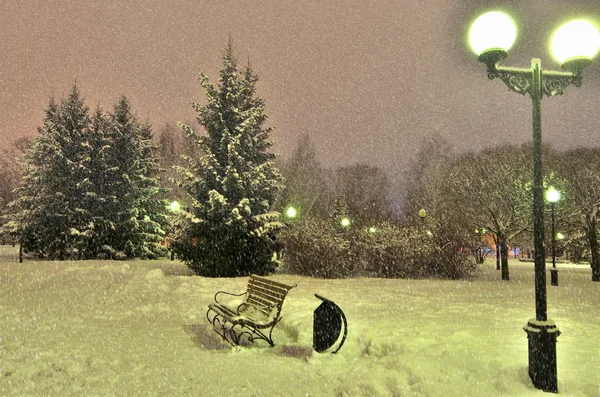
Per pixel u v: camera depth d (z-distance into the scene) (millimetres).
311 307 8945
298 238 18672
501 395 4289
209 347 6711
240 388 4887
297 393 4719
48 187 28703
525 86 4848
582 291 13594
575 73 4938
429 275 18906
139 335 7430
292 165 52719
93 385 5059
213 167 19656
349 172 62312
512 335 6246
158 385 5023
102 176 30016
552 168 26344
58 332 7441
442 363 4926
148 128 37094
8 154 51406
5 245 53438
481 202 21781
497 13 4695
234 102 20750
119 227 29688
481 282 16375
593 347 5773
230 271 18484
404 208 54594
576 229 27516
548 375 4402
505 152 32906
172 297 10844
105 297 10516
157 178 32344
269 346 6723
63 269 14945
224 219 18312
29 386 5035
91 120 31312
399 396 4398
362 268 19312
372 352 5859
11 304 9523
